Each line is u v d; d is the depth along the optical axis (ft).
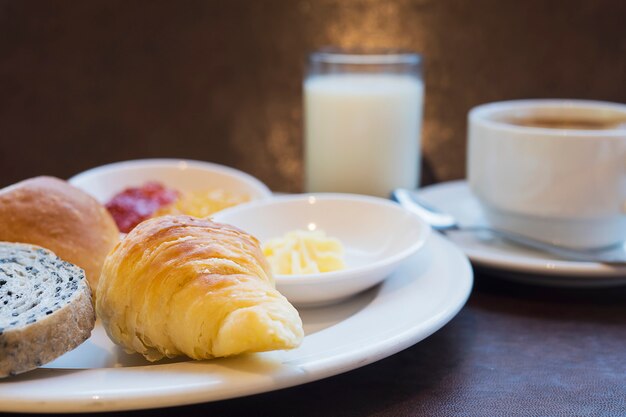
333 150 2.11
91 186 1.98
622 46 2.35
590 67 2.36
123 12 2.46
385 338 1.33
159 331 1.31
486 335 1.54
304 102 2.20
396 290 1.54
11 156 2.53
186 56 2.47
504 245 1.80
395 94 2.09
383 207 1.74
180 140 2.51
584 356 1.47
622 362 1.45
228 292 1.27
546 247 1.73
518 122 1.92
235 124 2.50
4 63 2.49
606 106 1.90
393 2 2.39
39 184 1.58
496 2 2.36
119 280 1.33
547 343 1.51
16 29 2.47
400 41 2.41
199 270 1.30
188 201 1.87
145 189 1.94
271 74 2.46
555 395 1.36
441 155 2.44
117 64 2.49
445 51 2.40
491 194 1.81
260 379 1.21
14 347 1.21
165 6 2.45
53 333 1.26
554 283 1.70
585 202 1.72
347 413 1.32
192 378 1.21
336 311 1.54
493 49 2.38
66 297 1.31
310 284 1.49
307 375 1.24
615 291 1.71
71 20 2.47
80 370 1.27
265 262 1.37
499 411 1.32
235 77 2.47
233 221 1.71
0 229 1.52
